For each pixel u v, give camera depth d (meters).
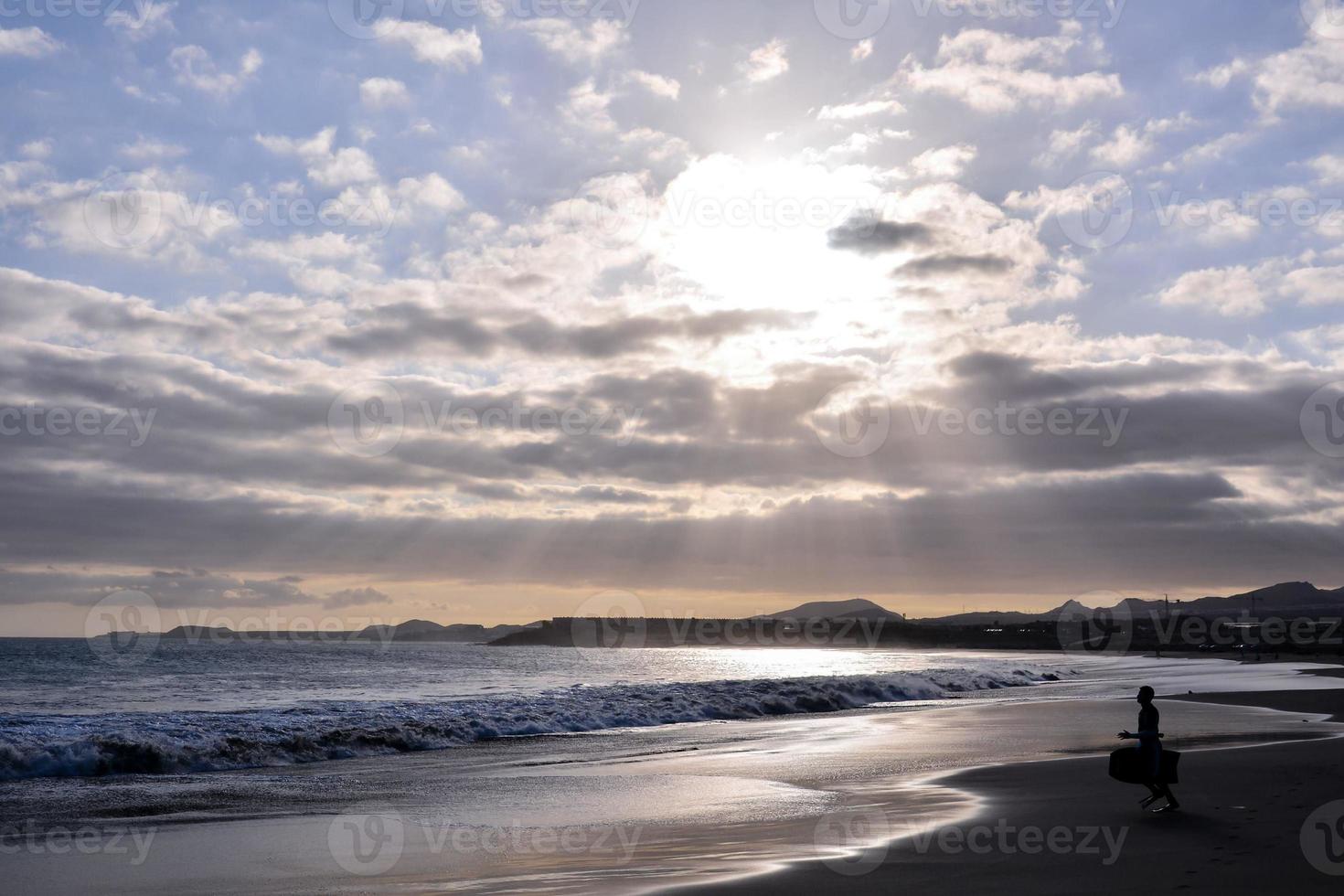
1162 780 13.58
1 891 10.52
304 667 80.56
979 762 20.39
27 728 22.55
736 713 35.62
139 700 41.38
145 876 11.12
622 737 27.31
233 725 24.56
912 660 124.06
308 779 19.09
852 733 27.31
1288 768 17.28
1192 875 9.80
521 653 183.75
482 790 17.45
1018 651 181.75
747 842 12.52
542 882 10.51
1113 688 51.00
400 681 61.19
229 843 12.91
